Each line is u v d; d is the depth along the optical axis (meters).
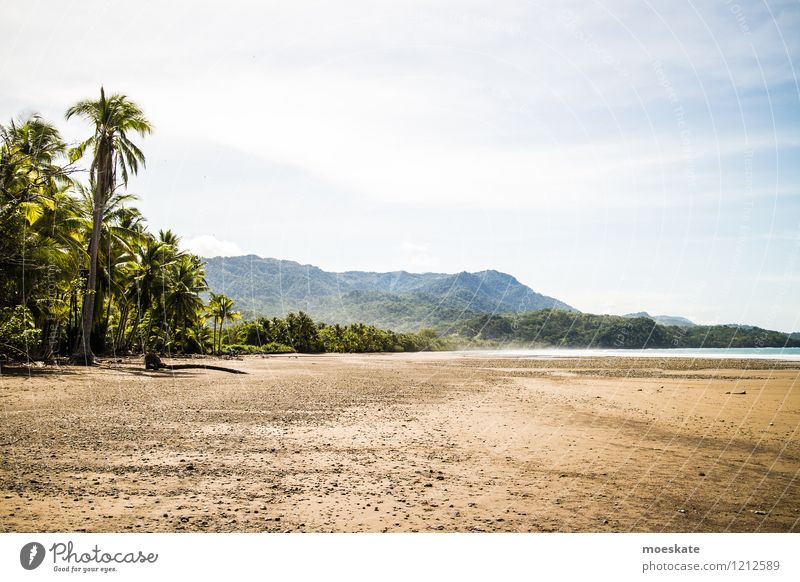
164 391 19.83
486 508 6.59
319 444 10.28
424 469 8.45
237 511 6.27
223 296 70.44
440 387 23.73
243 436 10.95
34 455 8.74
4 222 26.17
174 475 7.74
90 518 5.89
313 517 6.13
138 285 51.12
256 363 47.44
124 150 34.00
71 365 31.55
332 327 101.56
